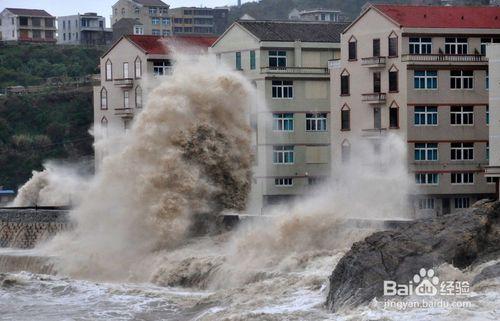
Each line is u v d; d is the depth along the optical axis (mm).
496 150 122000
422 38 135125
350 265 74875
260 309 75000
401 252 74500
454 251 74438
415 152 134500
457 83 135625
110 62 170625
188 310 83500
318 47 151375
